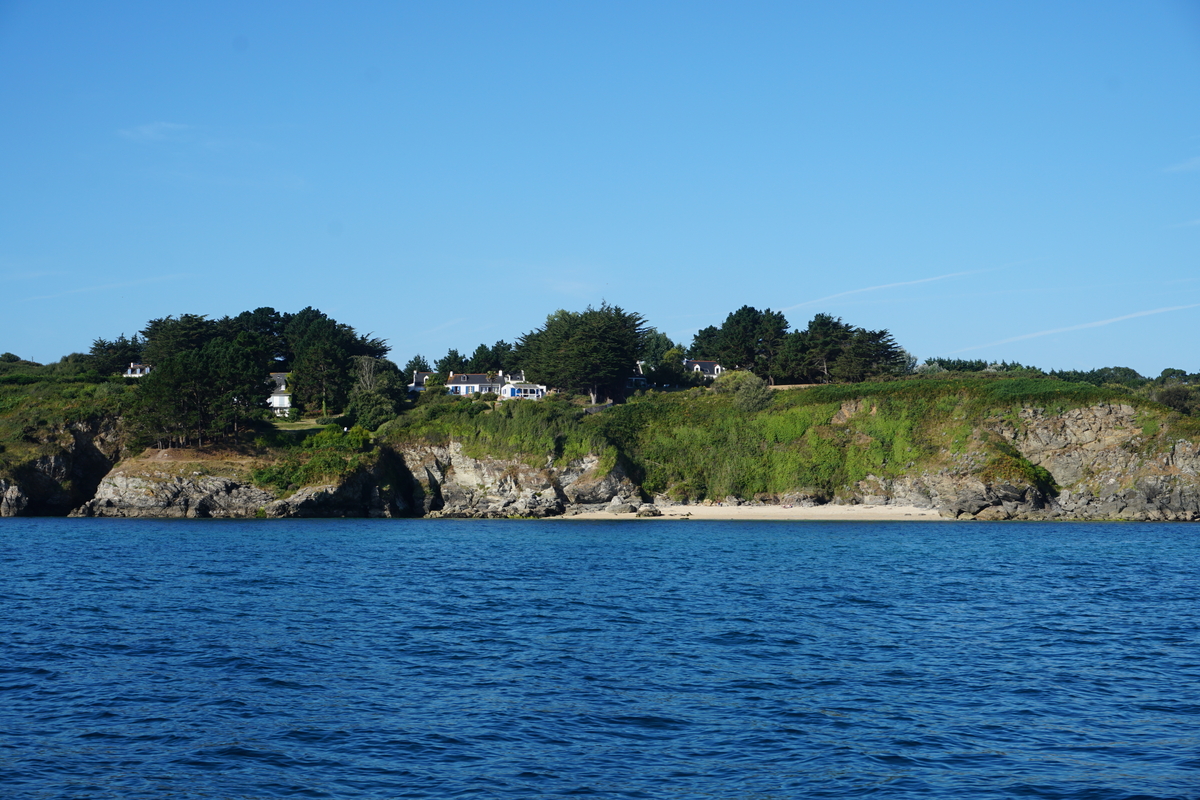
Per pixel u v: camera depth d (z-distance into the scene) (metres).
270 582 50.53
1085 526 101.44
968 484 112.50
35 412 119.62
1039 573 57.00
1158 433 113.06
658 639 34.62
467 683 27.56
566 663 30.34
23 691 26.20
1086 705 25.41
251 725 23.25
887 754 21.20
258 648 32.41
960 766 20.42
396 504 118.00
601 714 24.34
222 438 120.75
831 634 35.81
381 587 49.12
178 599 43.81
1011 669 29.72
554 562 63.47
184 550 68.75
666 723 23.56
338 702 25.41
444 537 85.69
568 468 119.94
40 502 112.25
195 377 117.00
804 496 118.81
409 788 19.03
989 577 54.81
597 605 43.28
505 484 118.88
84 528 91.69
